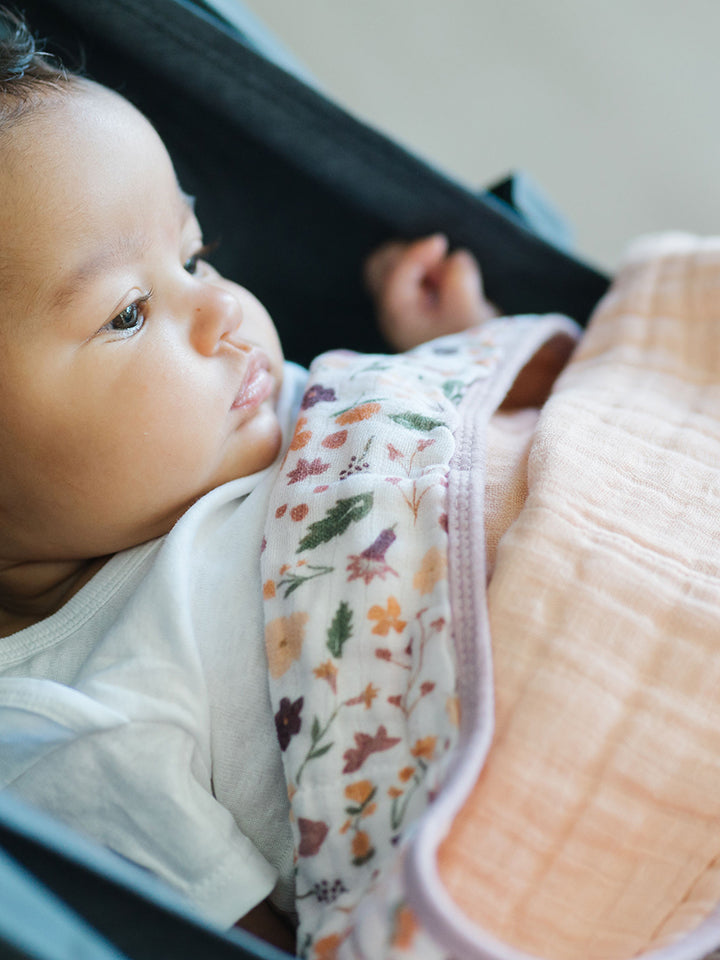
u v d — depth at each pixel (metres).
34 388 0.59
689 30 1.47
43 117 0.61
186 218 0.70
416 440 0.62
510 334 0.83
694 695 0.50
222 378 0.64
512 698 0.48
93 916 0.38
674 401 0.73
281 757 0.54
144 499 0.63
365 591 0.54
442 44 1.58
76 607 0.64
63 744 0.56
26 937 0.32
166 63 0.79
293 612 0.55
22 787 0.57
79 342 0.59
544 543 0.53
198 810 0.54
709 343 0.78
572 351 0.88
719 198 1.58
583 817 0.47
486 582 0.53
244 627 0.58
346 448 0.63
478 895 0.45
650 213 1.62
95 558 0.69
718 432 0.67
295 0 1.60
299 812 0.51
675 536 0.56
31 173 0.59
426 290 0.97
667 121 1.54
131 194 0.62
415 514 0.56
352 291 0.99
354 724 0.51
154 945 0.39
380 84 1.62
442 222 0.93
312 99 0.82
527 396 0.88
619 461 0.61
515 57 1.56
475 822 0.46
